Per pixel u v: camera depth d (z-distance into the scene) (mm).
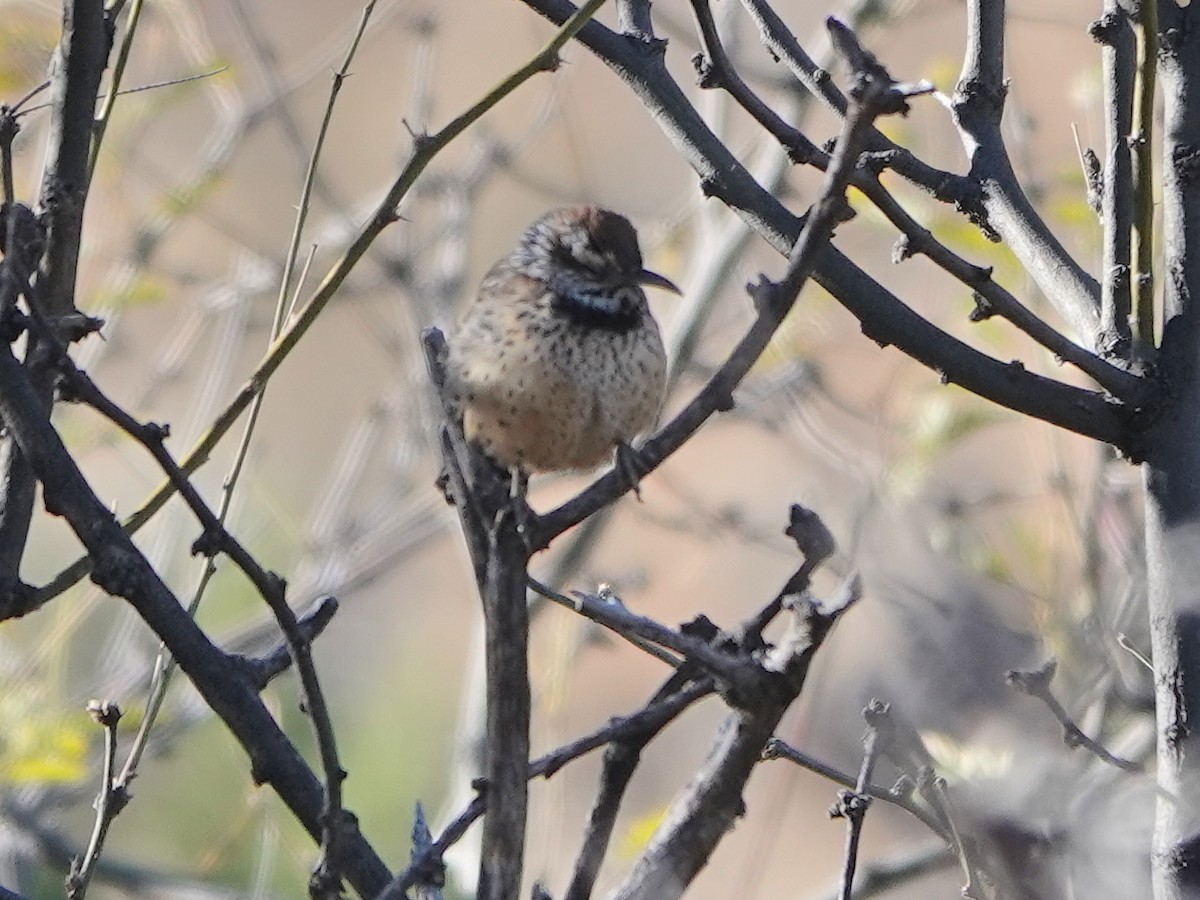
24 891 10320
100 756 10492
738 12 12836
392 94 20188
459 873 11219
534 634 13211
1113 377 6191
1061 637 8938
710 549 15188
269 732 5289
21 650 11266
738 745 4621
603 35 6680
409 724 16578
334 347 20078
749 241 13023
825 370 13266
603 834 4844
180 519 11219
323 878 4707
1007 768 5992
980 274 6086
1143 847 5949
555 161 19250
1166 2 6484
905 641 8273
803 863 13758
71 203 5863
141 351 15023
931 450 10750
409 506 12711
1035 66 14625
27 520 5723
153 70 12992
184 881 10672
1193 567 6020
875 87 4227
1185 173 6371
